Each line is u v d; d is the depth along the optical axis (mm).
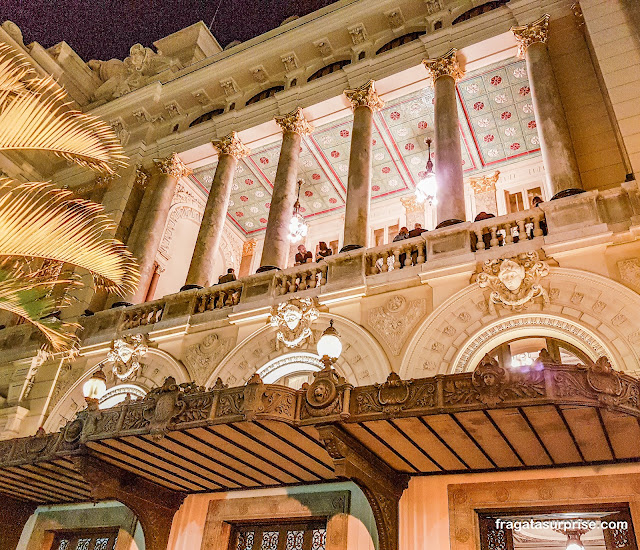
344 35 15453
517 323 9398
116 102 18234
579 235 9352
